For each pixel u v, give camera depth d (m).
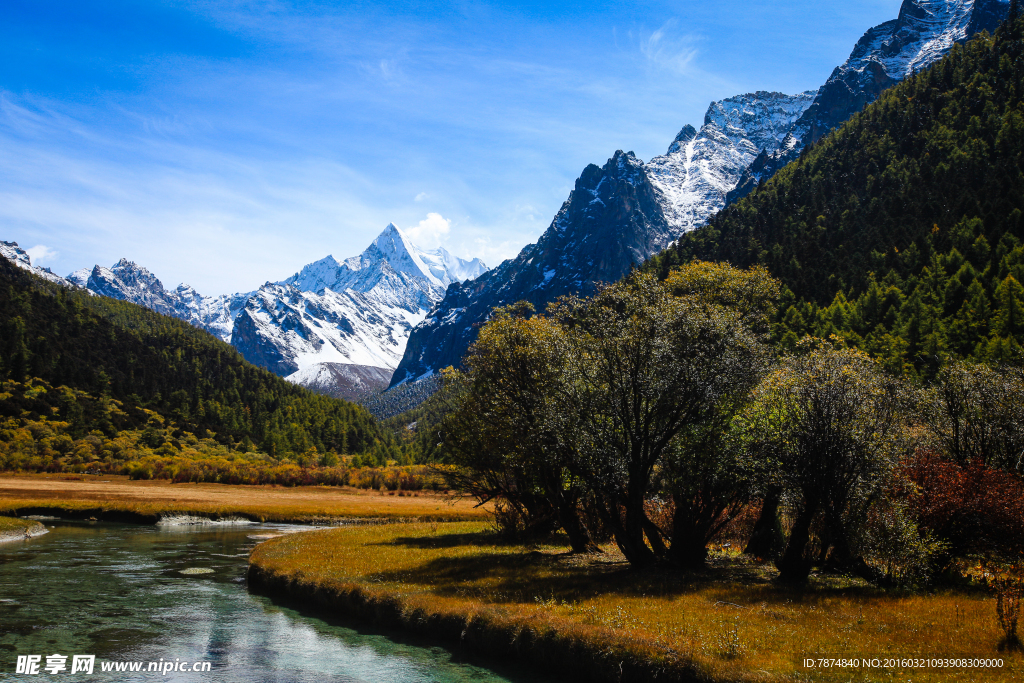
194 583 32.88
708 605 21.16
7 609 26.61
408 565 32.09
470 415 40.31
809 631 17.94
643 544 29.02
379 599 25.11
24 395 157.62
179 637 22.92
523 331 36.00
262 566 32.69
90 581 32.94
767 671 15.17
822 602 21.23
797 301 131.75
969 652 15.88
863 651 16.12
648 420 27.56
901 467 25.48
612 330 29.55
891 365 81.75
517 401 33.09
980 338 85.50
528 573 28.66
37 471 118.31
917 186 161.38
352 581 28.25
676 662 16.39
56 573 34.81
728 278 55.91
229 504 73.50
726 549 36.41
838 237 157.75
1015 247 104.56
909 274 121.62
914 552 23.52
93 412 167.00
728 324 29.28
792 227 175.50
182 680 18.61
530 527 42.69
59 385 177.62
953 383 30.61
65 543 46.34
